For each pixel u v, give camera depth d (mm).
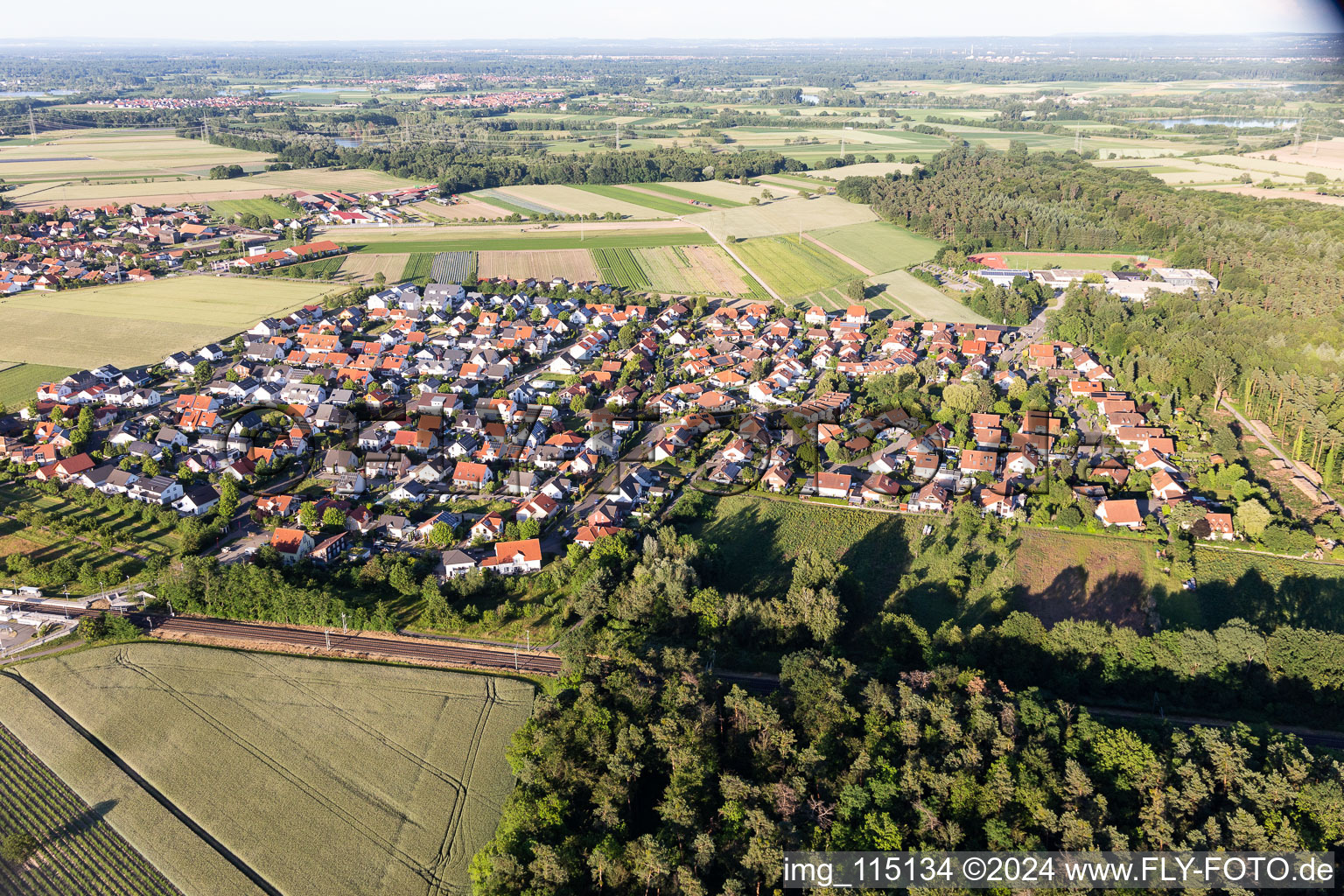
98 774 98250
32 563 138625
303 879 85938
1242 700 109875
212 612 126812
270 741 102812
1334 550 141750
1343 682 107250
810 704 100375
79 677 113562
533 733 98375
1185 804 85125
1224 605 131875
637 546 144750
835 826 84250
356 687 111625
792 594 124938
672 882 80938
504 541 145125
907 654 117562
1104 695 111438
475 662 116938
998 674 112812
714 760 93375
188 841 90000
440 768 98938
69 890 85000
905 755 92375
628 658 108250
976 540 148250
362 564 140500
